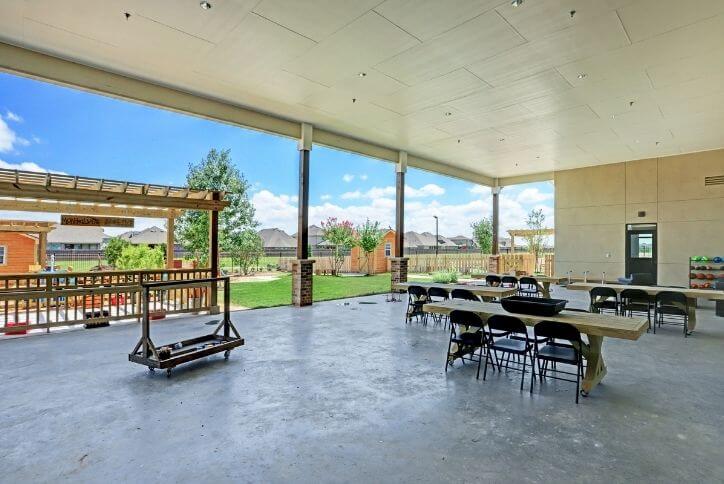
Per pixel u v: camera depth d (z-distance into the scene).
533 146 9.90
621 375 4.10
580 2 3.99
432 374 4.10
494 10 4.15
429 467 2.38
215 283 7.65
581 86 6.16
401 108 7.30
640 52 5.05
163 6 4.15
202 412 3.16
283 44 4.97
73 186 6.16
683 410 3.23
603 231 11.84
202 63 5.55
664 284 10.77
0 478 2.26
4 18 4.41
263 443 2.66
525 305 3.93
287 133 8.18
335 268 19.27
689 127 8.23
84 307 6.39
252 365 4.38
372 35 4.72
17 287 5.94
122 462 2.43
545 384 3.83
